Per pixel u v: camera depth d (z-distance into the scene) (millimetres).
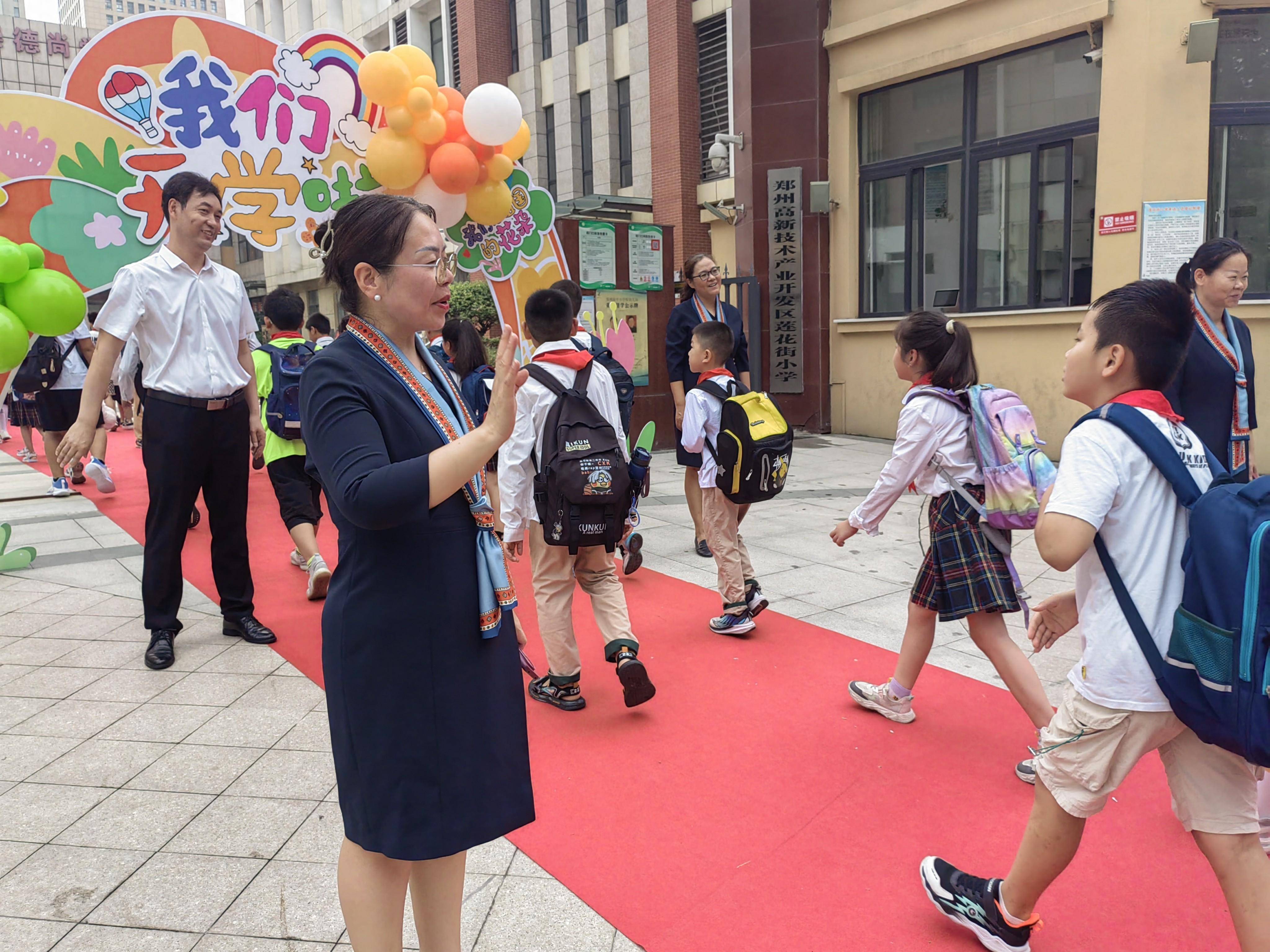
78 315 4535
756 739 3279
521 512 3375
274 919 2281
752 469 3867
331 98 5516
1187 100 7703
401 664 1651
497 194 5988
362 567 1653
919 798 2857
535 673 3773
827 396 10875
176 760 3115
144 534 6590
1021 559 5629
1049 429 8836
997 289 9375
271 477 5023
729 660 4027
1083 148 8516
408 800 1662
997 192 9242
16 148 4676
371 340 1703
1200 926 2236
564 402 3260
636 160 18688
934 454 2971
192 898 2365
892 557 5629
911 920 2273
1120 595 1768
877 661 3990
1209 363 3338
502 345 1580
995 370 9219
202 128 5145
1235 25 7730
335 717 1707
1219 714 1574
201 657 4078
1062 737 1885
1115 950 2156
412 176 5648
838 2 10203
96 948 2174
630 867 2512
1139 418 1779
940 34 9320
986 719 3412
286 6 30656
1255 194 7930
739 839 2646
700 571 5473
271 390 5367
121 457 10391
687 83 17547
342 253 1686
